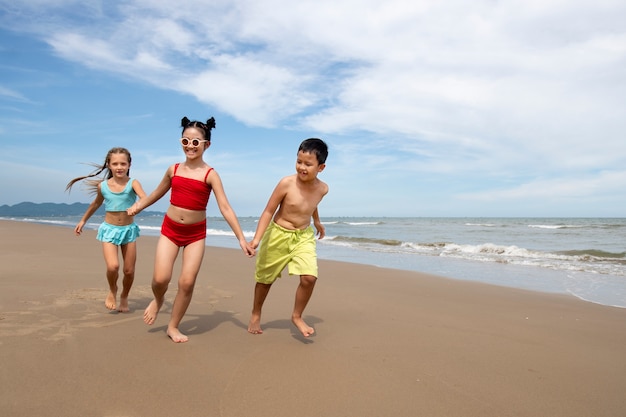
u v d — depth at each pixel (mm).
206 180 3516
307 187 3578
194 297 5164
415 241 17484
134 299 4883
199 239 3549
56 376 2572
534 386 2701
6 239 12234
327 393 2498
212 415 2188
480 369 2963
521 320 4445
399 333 3801
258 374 2740
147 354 3008
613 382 2801
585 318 4598
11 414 2104
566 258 10977
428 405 2391
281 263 3602
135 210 3760
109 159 4367
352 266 8648
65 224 29156
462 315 4605
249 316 4316
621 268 9078
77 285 5445
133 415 2150
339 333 3766
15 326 3543
